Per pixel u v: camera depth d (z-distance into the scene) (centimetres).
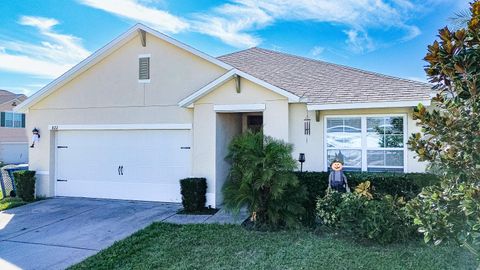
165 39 1267
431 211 381
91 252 754
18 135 3241
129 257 701
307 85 1247
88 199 1361
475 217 327
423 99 968
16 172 1363
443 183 381
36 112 1449
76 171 1405
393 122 1065
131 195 1331
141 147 1324
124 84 1342
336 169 960
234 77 1131
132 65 1334
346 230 753
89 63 1360
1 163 2436
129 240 809
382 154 1072
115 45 1327
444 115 374
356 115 1089
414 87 1095
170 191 1287
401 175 956
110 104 1359
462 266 593
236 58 1619
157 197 1301
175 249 735
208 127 1177
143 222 991
